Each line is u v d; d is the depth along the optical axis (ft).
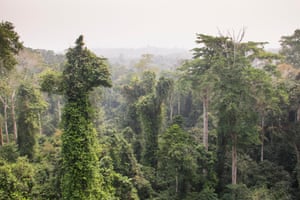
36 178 64.95
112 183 70.28
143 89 144.15
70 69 57.72
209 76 84.94
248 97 80.18
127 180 71.97
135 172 84.99
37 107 95.86
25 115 92.79
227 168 92.27
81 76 57.62
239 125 79.36
